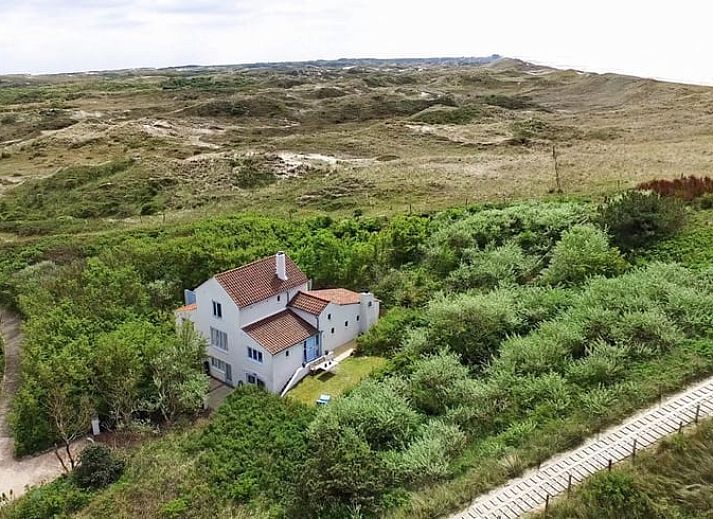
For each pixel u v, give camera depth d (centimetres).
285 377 3119
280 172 7388
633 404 2102
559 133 9194
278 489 2192
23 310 3744
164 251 4266
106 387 2914
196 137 10044
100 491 2320
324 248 4116
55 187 7388
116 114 12288
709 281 2973
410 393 2577
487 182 6062
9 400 3133
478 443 2194
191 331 3098
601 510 1650
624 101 12781
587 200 4653
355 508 1917
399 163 7319
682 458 1780
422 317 3362
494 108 11831
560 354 2569
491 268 3672
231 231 4750
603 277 3156
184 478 2275
